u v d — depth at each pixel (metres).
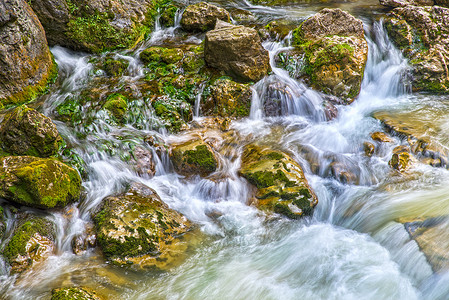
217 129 7.21
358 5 10.88
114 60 8.12
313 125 7.54
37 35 7.27
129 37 9.02
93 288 4.36
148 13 9.75
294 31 9.12
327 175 6.29
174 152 6.35
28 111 5.64
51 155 5.88
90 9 8.45
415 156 6.34
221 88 7.50
